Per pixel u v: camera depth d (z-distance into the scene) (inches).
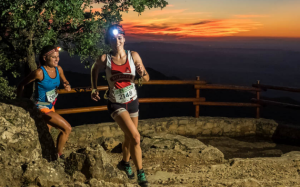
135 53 136.1
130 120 133.9
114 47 131.9
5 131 113.7
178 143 227.0
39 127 136.7
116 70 133.0
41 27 189.8
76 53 215.8
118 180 104.7
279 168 191.6
